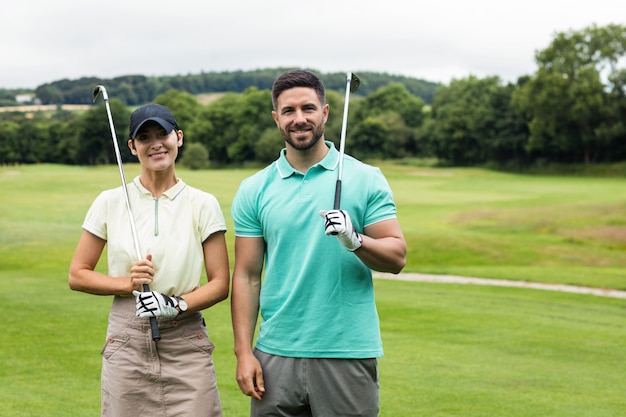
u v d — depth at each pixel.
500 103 80.44
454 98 91.56
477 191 41.22
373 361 3.31
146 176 3.49
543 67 72.94
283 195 3.34
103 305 10.02
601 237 24.00
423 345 8.09
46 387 5.96
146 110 3.40
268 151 88.94
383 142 89.44
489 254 20.45
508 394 6.06
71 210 25.52
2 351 7.22
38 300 10.42
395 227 3.35
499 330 9.12
